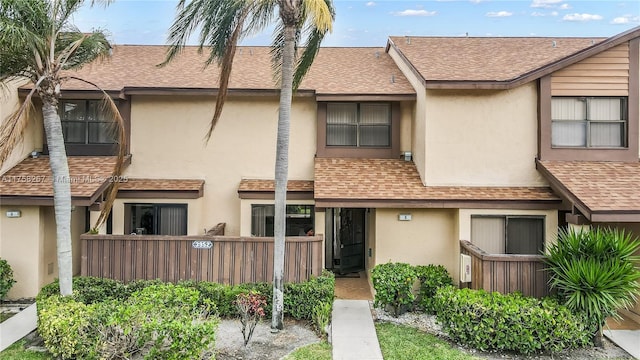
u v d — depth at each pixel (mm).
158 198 14305
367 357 8711
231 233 15312
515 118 13312
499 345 8828
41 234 12594
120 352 8023
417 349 9109
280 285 10102
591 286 8859
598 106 13219
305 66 11758
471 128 13336
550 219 12430
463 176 13344
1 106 12703
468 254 11477
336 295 13320
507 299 9258
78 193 12180
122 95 14430
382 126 15445
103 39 10844
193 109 15266
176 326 7789
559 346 8742
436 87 12945
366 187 13055
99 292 10664
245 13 9547
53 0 9266
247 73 16391
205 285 10969
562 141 13250
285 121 10070
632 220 10531
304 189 14250
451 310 9359
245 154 15352
